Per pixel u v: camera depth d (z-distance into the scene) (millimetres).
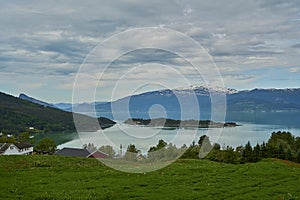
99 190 17922
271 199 17078
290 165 28875
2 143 73062
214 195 17672
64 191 17531
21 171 23125
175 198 16844
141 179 21094
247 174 23625
